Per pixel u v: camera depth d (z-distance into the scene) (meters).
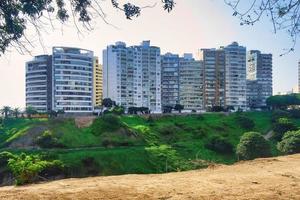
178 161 79.88
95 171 68.75
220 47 187.88
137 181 16.17
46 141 84.69
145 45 176.75
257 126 118.69
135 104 175.25
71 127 94.62
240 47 184.00
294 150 75.31
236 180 15.80
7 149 82.25
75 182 16.89
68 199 12.64
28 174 27.67
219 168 20.09
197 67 180.38
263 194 12.73
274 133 104.31
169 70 180.62
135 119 117.06
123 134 93.56
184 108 178.38
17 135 90.00
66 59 160.12
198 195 12.70
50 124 94.88
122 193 13.36
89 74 167.12
